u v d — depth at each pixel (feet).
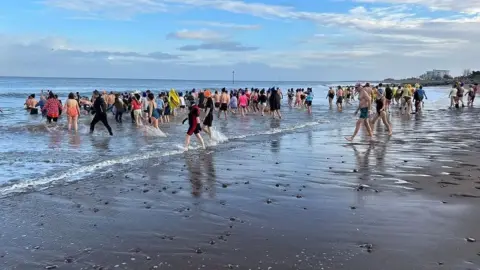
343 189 24.85
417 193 23.67
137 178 28.37
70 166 32.81
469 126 62.03
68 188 25.57
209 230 18.02
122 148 42.50
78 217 20.01
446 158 34.94
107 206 21.81
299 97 121.60
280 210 20.79
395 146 42.06
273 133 55.67
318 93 264.93
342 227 18.08
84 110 89.86
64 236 17.46
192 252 15.60
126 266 14.46
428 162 33.19
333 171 30.19
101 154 38.60
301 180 27.43
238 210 20.90
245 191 24.73
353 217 19.44
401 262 14.34
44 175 29.48
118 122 72.84
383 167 31.37
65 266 14.53
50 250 15.98
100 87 353.51
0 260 15.06
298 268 14.05
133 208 21.44
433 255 14.90
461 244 15.94
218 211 20.80
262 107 92.94
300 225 18.44
